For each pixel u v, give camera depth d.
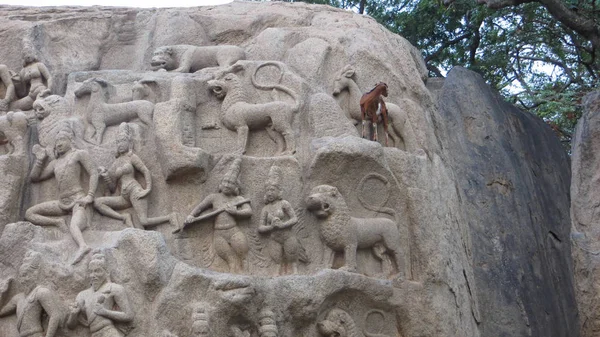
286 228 7.57
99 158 7.89
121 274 6.96
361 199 7.90
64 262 7.11
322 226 7.68
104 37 9.41
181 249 7.50
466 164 9.31
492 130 9.66
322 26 9.28
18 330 6.86
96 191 7.71
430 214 8.07
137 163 7.77
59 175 7.68
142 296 6.91
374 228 7.72
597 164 8.23
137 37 9.44
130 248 7.05
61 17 9.61
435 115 9.20
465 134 9.55
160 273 6.91
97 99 8.23
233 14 9.59
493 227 9.03
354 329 7.36
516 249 8.98
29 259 7.02
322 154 7.79
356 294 7.49
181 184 7.77
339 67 8.74
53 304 6.82
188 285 6.90
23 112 8.45
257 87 8.45
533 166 9.95
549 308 8.91
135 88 8.34
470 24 13.12
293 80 8.41
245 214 7.55
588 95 8.59
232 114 8.14
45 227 7.55
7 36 9.22
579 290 7.88
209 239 7.61
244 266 7.48
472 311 8.30
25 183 7.86
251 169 7.85
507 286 8.73
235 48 8.84
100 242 7.26
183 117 8.01
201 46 9.18
